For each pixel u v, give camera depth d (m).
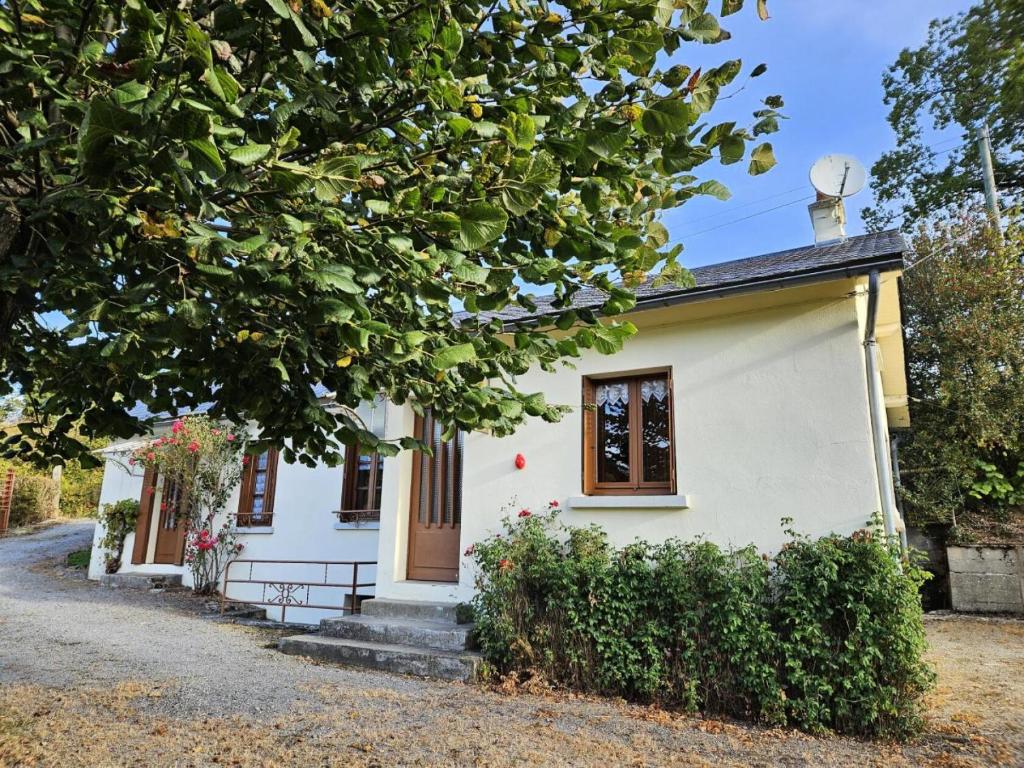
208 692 5.37
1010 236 13.30
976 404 12.07
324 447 3.87
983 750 4.51
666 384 7.00
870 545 5.16
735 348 6.58
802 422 6.12
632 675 5.62
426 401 3.46
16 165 2.34
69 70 2.12
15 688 5.30
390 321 3.07
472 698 5.49
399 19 2.46
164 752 3.99
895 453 12.21
